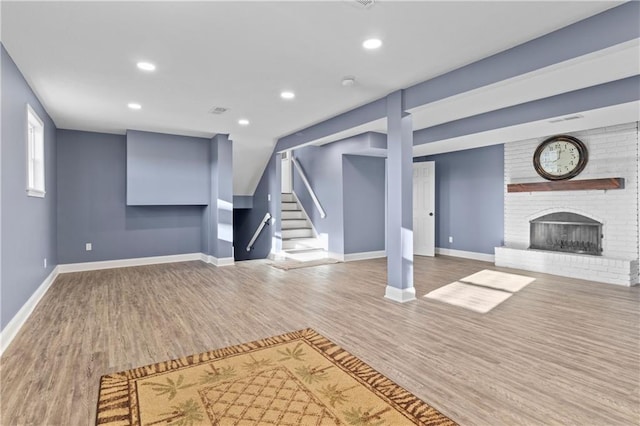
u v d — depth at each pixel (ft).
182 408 6.17
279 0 6.95
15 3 6.90
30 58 9.45
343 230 21.15
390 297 12.99
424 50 9.30
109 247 19.27
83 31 8.08
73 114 15.17
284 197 26.43
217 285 15.21
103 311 11.62
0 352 8.34
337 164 21.35
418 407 6.18
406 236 12.69
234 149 21.71
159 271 18.26
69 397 6.53
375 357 8.17
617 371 7.43
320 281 15.92
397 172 12.57
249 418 5.90
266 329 9.99
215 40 8.62
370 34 8.41
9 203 9.27
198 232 22.03
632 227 15.44
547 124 14.32
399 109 12.37
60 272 17.87
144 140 18.94
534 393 6.61
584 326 10.09
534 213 18.78
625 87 11.15
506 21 7.86
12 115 9.55
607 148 16.11
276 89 12.26
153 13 7.36
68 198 18.10
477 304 12.31
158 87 11.89
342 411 6.07
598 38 7.59
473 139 17.84
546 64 8.49
